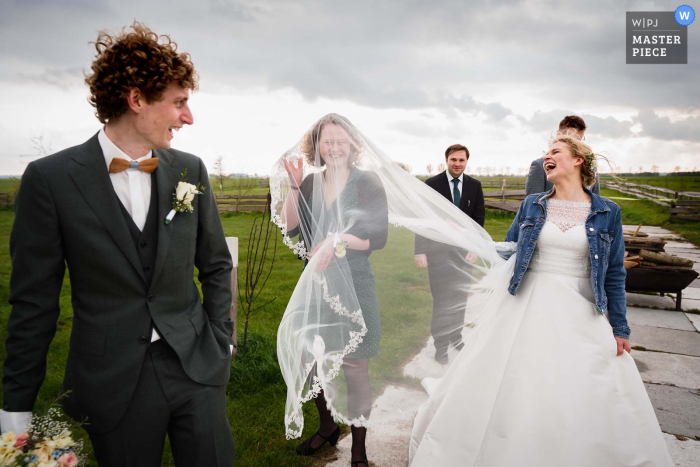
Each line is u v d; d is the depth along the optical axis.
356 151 2.46
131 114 1.42
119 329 1.43
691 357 4.21
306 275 2.31
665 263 5.81
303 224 2.45
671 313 5.68
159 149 1.56
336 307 2.23
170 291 1.54
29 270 1.35
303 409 3.11
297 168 2.48
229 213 17.17
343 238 2.26
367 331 2.32
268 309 5.35
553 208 2.40
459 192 4.09
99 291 1.43
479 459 2.11
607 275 2.32
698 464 2.56
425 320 2.45
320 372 2.24
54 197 1.35
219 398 1.63
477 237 2.59
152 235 1.50
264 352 3.71
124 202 1.48
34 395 1.37
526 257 2.32
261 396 3.23
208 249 1.73
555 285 2.28
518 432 2.07
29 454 1.28
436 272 2.47
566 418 2.04
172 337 1.50
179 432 1.57
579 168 2.38
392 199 2.51
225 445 1.62
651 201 21.53
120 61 1.35
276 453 2.58
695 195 16.61
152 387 1.48
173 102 1.44
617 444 2.01
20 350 1.34
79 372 1.43
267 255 8.88
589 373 2.11
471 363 2.27
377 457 2.56
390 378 2.40
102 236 1.40
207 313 1.73
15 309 1.35
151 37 1.44
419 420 2.42
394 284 2.45
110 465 1.47
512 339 2.24
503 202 17.14
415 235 2.47
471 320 2.46
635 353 4.32
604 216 2.30
